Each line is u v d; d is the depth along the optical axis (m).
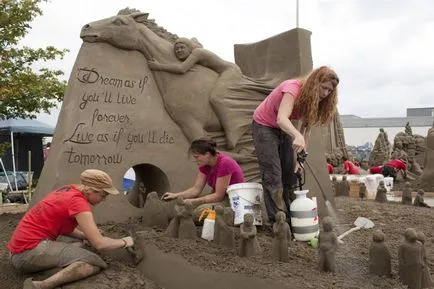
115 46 4.46
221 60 5.01
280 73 5.41
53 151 4.23
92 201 3.22
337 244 3.04
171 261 3.18
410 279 2.76
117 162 4.34
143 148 4.50
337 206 5.86
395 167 14.91
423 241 2.84
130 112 4.47
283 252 3.17
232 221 3.46
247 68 5.87
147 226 4.02
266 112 3.76
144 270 3.30
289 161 3.92
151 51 4.64
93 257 3.15
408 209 5.89
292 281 2.73
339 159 15.35
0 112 8.31
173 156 4.65
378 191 6.80
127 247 3.29
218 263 3.08
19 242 3.07
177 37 5.02
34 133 12.65
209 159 3.86
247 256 3.23
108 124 4.33
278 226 3.19
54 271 3.12
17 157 13.23
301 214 3.68
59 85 8.57
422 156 18.02
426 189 12.07
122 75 4.47
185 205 3.66
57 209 3.09
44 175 4.23
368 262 3.14
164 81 4.66
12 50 8.28
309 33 5.41
